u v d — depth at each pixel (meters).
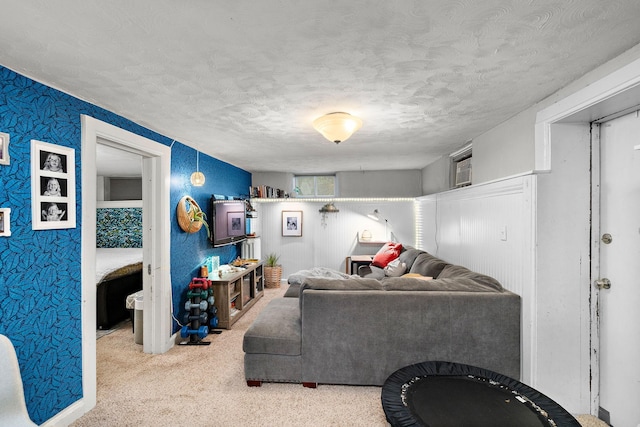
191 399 2.33
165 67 1.74
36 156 1.86
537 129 2.25
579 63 1.71
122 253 5.42
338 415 2.14
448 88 2.05
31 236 1.84
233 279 3.93
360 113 2.57
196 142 3.57
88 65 1.71
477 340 2.36
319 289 2.54
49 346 1.95
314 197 6.52
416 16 1.28
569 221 2.13
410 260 4.45
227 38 1.45
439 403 1.62
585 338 2.13
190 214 3.57
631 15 1.28
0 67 1.68
